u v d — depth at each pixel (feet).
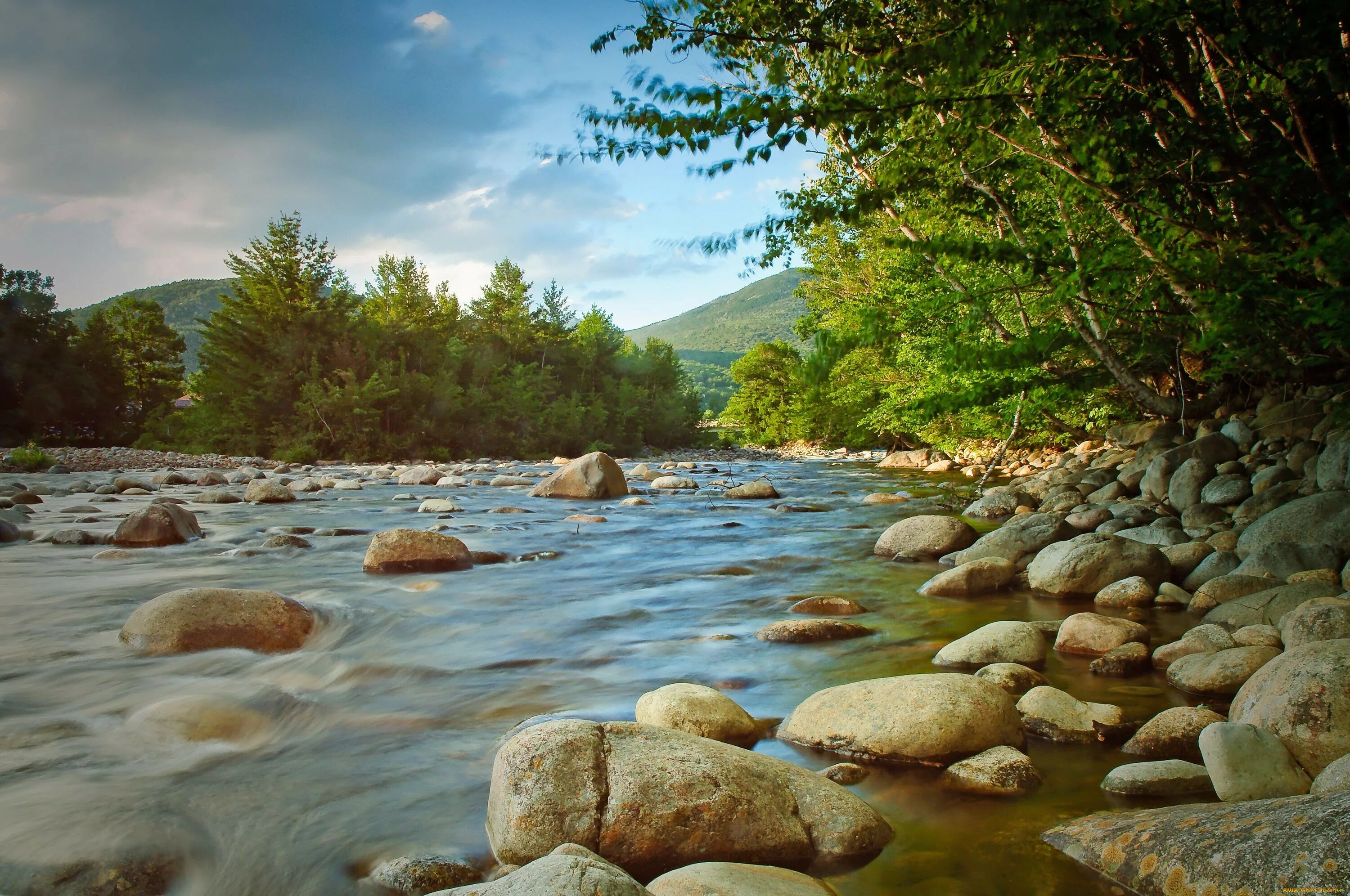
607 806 8.09
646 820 8.02
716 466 99.96
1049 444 65.46
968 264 22.20
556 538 32.81
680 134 9.96
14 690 13.26
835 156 20.07
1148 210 14.56
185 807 9.16
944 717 10.39
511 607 19.94
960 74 10.12
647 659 15.26
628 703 12.69
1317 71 11.57
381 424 117.60
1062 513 32.86
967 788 9.46
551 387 161.58
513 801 8.18
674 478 60.23
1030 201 20.71
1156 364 31.89
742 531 34.86
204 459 92.63
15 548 29.50
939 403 18.29
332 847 8.30
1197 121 13.44
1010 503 37.29
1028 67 11.44
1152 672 13.61
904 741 10.27
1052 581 20.20
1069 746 10.75
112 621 18.17
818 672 14.26
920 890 7.35
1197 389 42.16
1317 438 28.07
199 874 7.86
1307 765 8.57
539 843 7.91
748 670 14.46
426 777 9.98
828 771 9.90
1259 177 13.26
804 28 12.31
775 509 43.57
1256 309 13.21
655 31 12.55
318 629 17.28
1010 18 9.39
